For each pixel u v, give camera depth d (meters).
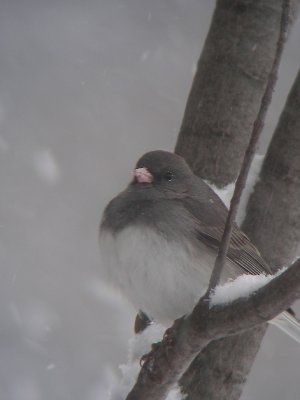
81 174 13.33
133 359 7.54
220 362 7.38
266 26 7.92
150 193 7.74
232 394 7.41
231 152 7.93
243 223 7.73
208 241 7.65
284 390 12.20
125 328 12.37
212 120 7.95
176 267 7.49
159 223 7.57
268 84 5.35
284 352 12.49
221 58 7.98
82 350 12.11
